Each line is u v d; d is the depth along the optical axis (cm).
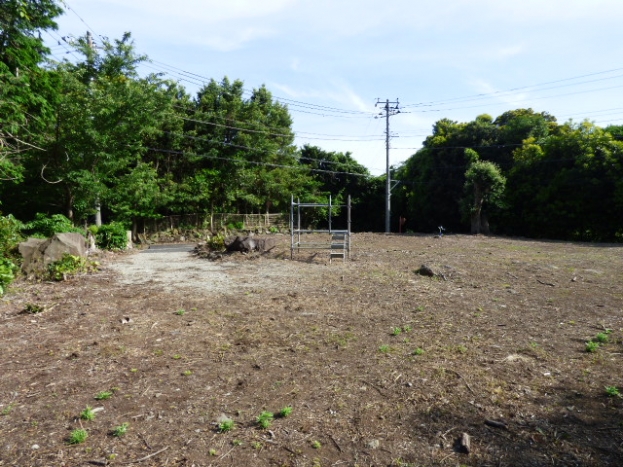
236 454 235
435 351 392
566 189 1978
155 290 688
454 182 2498
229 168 2231
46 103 1090
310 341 428
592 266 900
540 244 1509
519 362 361
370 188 3334
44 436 252
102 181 1443
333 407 288
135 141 1547
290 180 2578
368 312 539
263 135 2383
